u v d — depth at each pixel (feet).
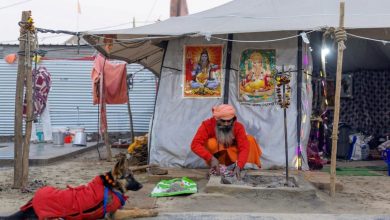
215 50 28.32
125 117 53.88
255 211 19.16
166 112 28.40
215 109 23.99
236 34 28.04
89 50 55.67
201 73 28.35
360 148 35.22
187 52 28.55
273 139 27.14
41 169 30.99
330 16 26.86
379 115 39.42
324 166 31.35
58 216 16.53
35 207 16.74
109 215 17.31
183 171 26.35
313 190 20.76
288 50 27.66
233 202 20.35
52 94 53.57
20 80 23.50
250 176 24.11
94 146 47.55
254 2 30.25
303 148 27.32
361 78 39.19
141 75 54.08
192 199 20.76
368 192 22.93
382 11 27.37
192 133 27.84
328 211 19.29
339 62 21.21
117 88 39.17
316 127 29.43
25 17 23.26
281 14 27.96
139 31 26.78
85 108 53.83
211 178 22.80
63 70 53.67
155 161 28.22
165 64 28.81
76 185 24.61
